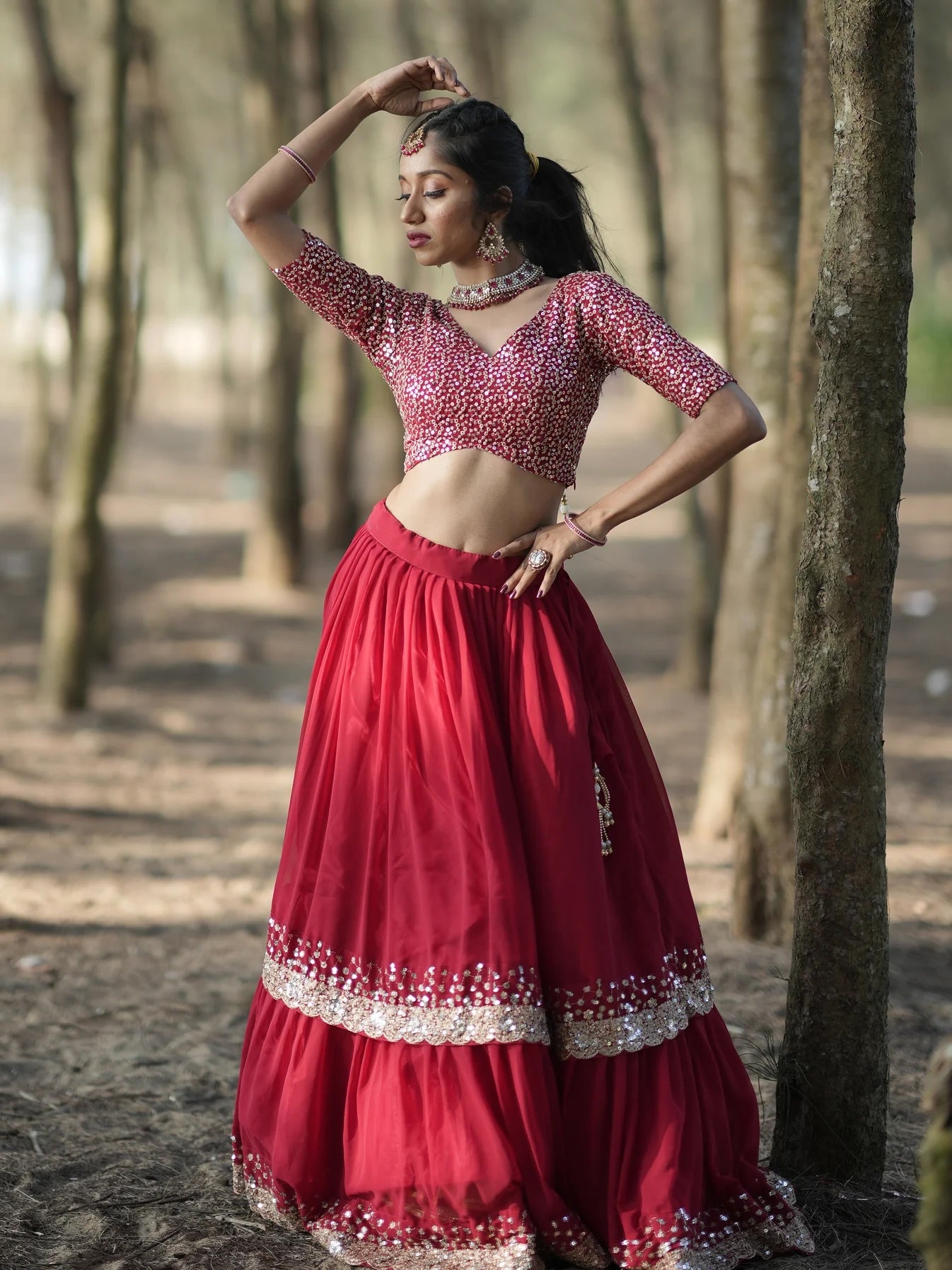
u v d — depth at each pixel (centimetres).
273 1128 261
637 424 3144
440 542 260
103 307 801
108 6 760
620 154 2494
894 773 717
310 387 2938
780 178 517
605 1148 246
